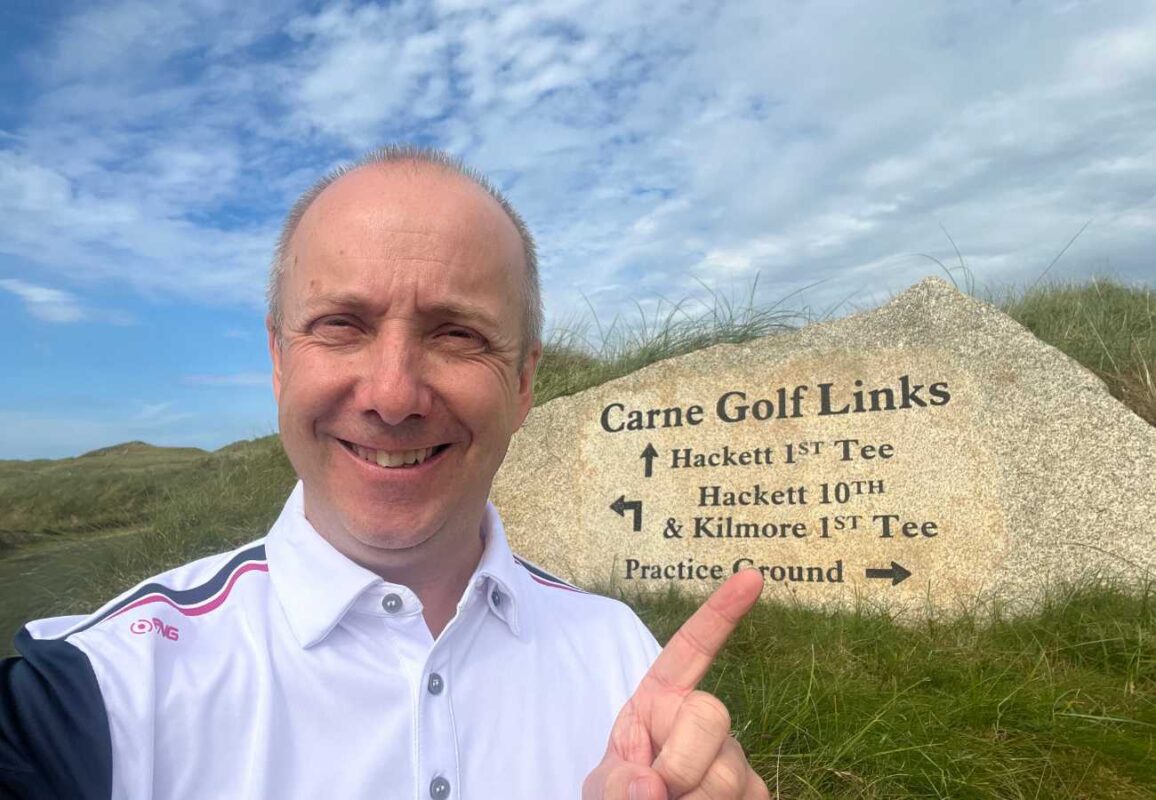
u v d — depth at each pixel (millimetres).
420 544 429
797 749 1003
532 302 497
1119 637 1199
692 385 1744
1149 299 2396
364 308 407
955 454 1512
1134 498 1396
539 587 518
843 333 1644
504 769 411
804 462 1622
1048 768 968
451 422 422
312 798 368
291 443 433
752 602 366
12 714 322
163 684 362
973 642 1277
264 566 439
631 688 479
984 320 1539
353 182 427
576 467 1812
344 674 391
